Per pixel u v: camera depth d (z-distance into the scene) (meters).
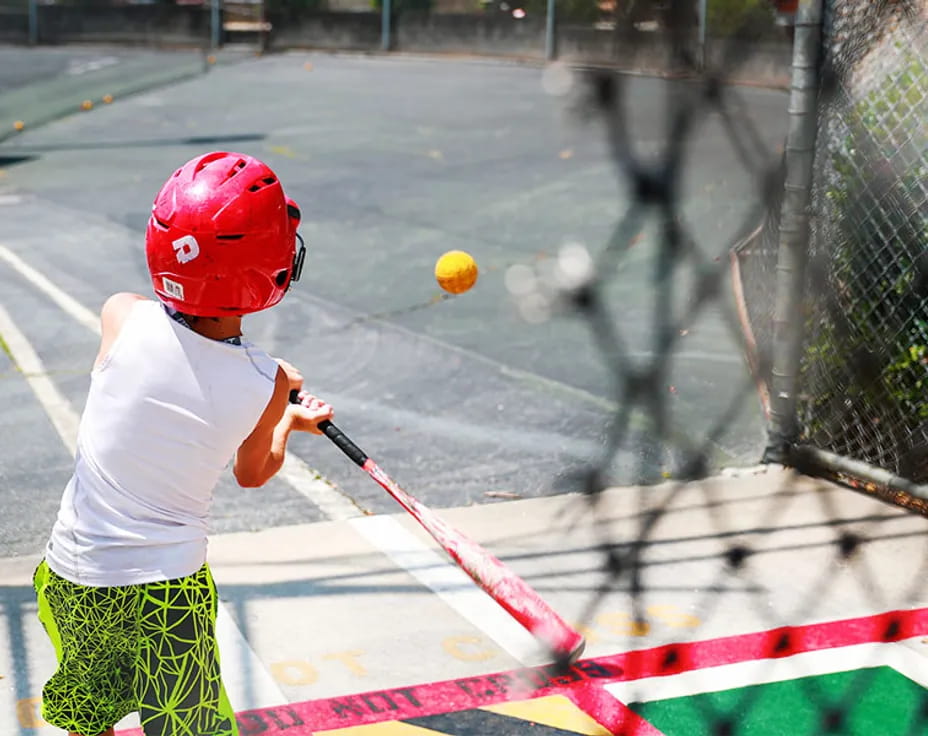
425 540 8.09
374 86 38.09
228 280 4.08
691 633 6.70
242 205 4.03
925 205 8.05
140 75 42.59
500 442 10.03
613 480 8.88
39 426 10.48
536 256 16.58
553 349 12.53
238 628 6.79
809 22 7.96
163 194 4.12
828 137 8.30
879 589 7.24
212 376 4.20
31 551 7.94
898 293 8.29
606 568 7.05
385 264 16.53
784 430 9.16
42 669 6.30
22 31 54.84
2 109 34.62
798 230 8.62
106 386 4.25
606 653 6.50
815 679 6.23
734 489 8.77
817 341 8.92
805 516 8.30
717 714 5.89
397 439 10.16
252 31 52.12
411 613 7.00
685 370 11.14
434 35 47.31
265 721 5.84
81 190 22.53
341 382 11.71
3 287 15.43
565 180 22.06
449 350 12.67
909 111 7.94
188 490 4.25
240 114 32.62
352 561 7.73
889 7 7.14
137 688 4.33
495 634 6.75
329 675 6.29
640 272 14.65
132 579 4.18
